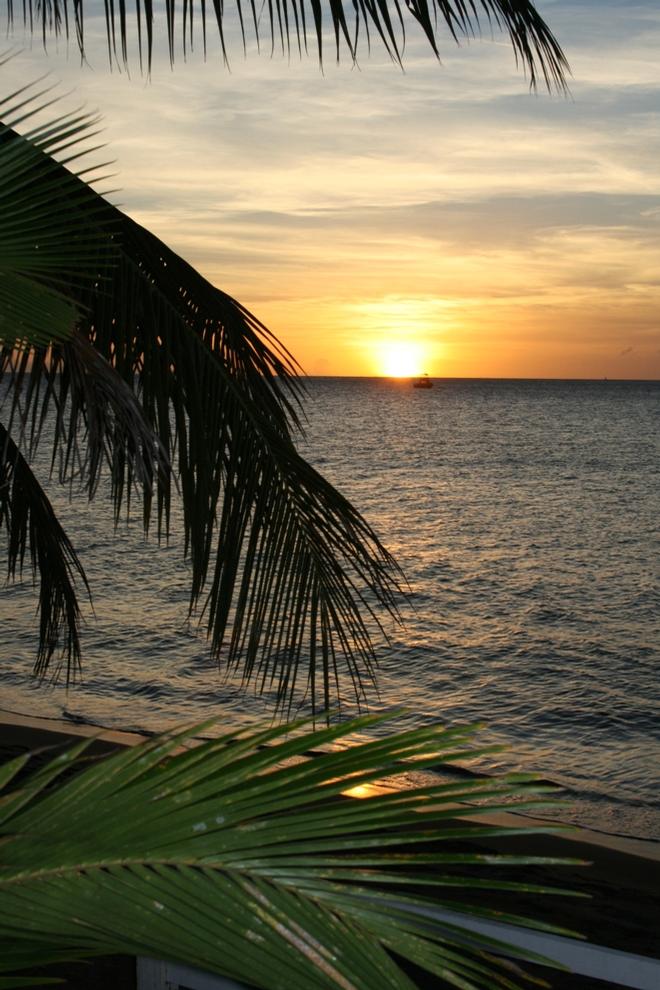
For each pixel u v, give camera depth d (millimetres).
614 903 4539
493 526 29125
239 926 744
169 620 15281
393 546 25125
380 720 889
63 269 1648
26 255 1363
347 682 12219
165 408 2697
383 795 833
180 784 830
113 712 10664
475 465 50750
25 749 6672
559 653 14281
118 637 14086
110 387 2082
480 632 15555
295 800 821
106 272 2613
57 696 11188
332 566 2756
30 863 754
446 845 5062
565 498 36656
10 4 2443
